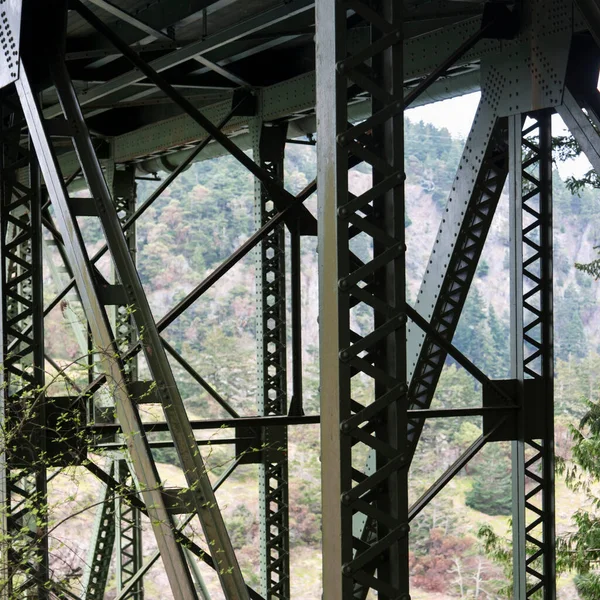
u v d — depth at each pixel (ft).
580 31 21.40
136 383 17.40
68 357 153.17
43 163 19.15
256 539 149.69
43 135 19.03
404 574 12.16
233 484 155.22
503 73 23.58
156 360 17.34
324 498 12.23
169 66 29.40
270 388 31.42
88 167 18.95
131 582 30.25
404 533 12.17
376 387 12.73
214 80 33.22
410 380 24.67
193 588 15.35
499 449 161.17
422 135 252.42
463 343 199.82
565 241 234.38
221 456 156.87
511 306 23.38
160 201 215.92
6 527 19.62
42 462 19.12
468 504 158.10
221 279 206.28
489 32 23.17
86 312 18.01
